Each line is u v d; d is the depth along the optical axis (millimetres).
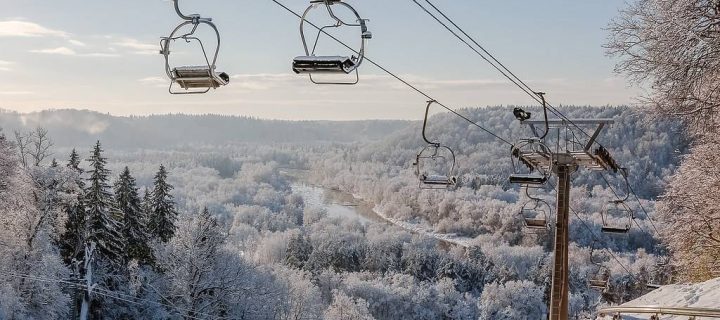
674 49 19578
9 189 44719
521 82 15805
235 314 50938
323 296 108250
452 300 112250
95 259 48094
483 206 181500
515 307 110750
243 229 182750
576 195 156125
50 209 46531
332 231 161000
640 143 168000
